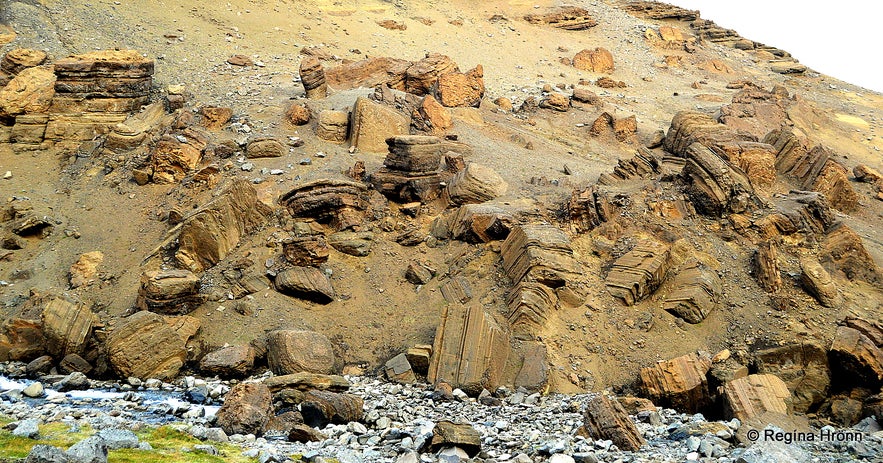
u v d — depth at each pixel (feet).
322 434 56.59
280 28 195.42
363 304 95.76
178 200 112.78
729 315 92.38
